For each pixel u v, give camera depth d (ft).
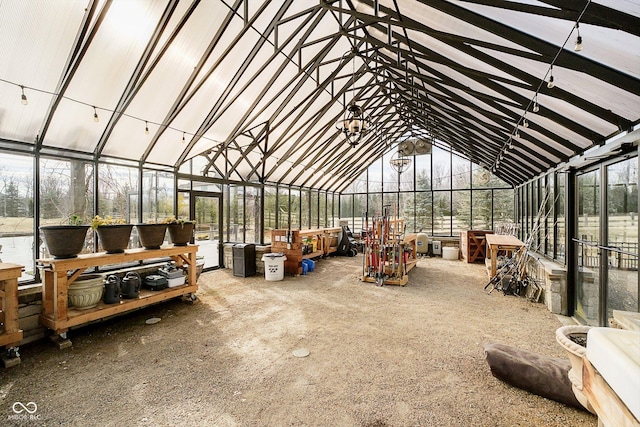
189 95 16.10
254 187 28.07
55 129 13.76
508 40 9.64
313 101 21.34
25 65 11.10
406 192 38.68
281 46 15.66
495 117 16.22
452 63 12.85
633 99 8.54
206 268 24.85
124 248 13.53
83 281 12.30
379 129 32.81
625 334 2.52
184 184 22.16
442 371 9.62
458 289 20.02
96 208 15.99
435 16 11.94
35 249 13.42
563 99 10.20
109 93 13.78
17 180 13.08
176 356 10.62
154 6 11.53
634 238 9.74
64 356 10.65
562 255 16.34
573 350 4.65
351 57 19.06
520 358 8.83
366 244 22.67
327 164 33.68
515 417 7.48
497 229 32.40
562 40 8.19
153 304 16.34
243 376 9.33
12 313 10.19
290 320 14.12
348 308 15.92
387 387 8.75
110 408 7.85
